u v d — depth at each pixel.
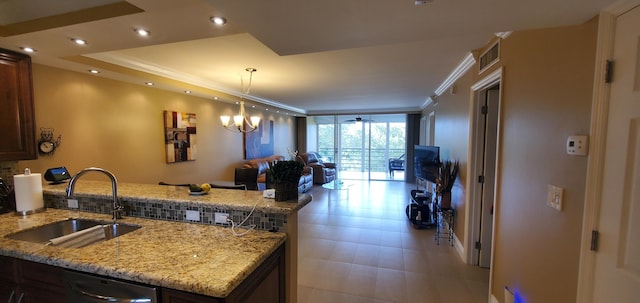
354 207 5.37
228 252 1.37
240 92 5.21
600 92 1.09
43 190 2.18
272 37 1.63
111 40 1.88
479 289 2.51
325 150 10.16
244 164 6.05
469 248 2.99
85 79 2.94
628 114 0.98
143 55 2.88
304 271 2.84
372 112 8.39
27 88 2.16
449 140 4.00
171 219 1.85
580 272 1.18
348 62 3.14
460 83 3.38
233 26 1.65
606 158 1.08
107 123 3.18
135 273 1.16
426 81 4.15
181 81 3.79
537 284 1.55
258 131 6.87
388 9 1.23
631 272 0.98
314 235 3.85
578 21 1.21
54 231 1.88
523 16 1.25
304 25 1.43
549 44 1.44
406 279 2.69
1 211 2.03
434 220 4.32
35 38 1.83
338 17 1.34
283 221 1.65
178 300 1.14
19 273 1.44
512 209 1.87
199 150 4.75
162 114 3.97
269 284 1.49
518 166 1.78
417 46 2.55
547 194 1.45
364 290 2.50
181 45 2.55
